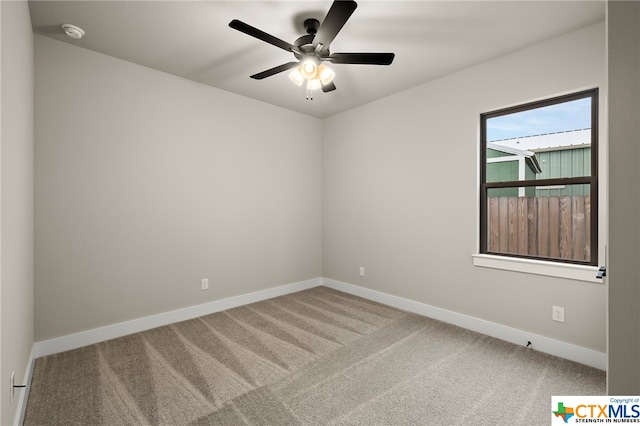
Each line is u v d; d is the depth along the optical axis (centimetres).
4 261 130
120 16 204
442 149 298
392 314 318
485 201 275
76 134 242
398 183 338
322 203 441
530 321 241
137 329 273
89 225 248
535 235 251
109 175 258
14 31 150
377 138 361
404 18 205
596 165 214
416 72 286
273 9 198
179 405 171
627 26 63
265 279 375
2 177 127
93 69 250
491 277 264
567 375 201
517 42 234
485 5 192
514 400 176
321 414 165
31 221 210
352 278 396
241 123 349
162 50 250
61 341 234
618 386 64
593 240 217
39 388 186
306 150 419
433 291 307
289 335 266
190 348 241
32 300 216
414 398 178
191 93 308
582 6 192
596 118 214
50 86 230
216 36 229
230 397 179
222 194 334
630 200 62
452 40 232
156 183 285
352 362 220
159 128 287
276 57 262
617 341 64
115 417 162
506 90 253
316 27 208
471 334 267
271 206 380
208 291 323
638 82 62
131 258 271
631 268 62
